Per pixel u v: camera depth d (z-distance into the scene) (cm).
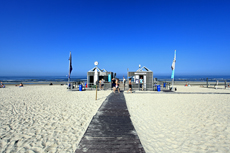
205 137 378
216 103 809
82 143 316
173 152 306
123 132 375
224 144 342
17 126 453
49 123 482
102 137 345
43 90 1560
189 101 871
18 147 326
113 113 559
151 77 1518
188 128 439
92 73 1683
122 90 1452
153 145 336
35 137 377
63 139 366
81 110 654
